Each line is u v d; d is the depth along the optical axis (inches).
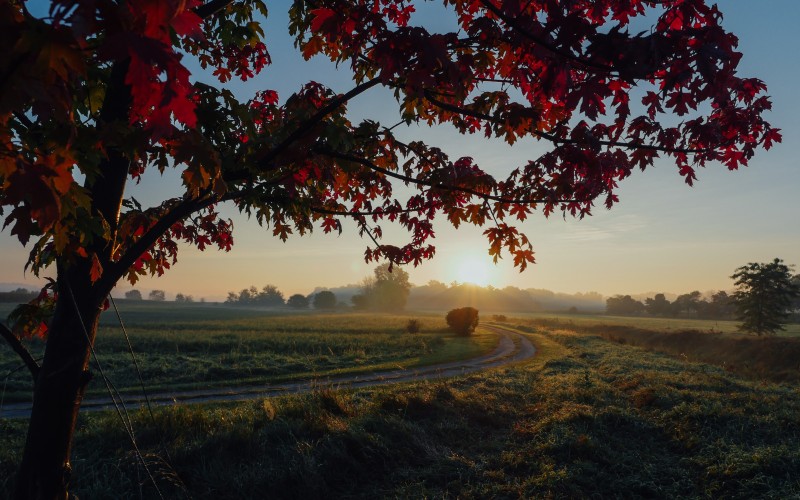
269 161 133.3
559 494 258.1
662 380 568.1
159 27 50.4
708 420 365.7
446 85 147.0
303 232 222.8
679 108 113.3
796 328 2711.6
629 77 85.9
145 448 288.4
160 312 3747.5
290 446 295.0
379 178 189.6
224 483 249.6
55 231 93.7
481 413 414.9
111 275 128.3
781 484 248.4
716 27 94.4
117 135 79.4
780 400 455.2
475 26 120.0
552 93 112.6
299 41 180.2
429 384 581.3
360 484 273.0
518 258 186.2
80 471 249.0
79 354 122.6
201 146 76.5
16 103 49.8
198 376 715.4
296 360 928.3
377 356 1048.8
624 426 378.3
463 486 269.9
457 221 190.7
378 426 339.3
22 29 45.8
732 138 127.9
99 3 48.3
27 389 574.6
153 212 201.0
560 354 1144.8
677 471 287.7
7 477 237.8
